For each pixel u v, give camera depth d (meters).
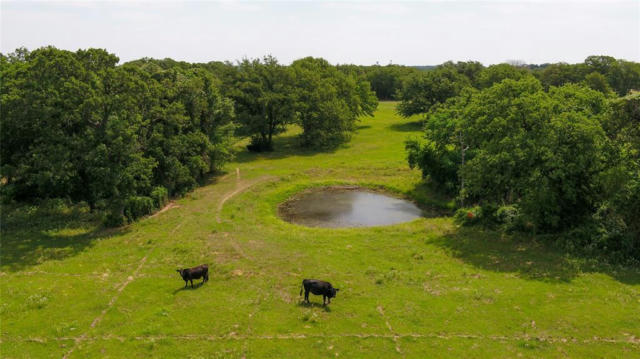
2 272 25.38
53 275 24.97
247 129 66.75
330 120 71.62
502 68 76.94
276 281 23.78
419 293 21.86
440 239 30.81
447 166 43.34
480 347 16.77
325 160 62.94
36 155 31.09
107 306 20.97
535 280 22.84
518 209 31.78
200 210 39.88
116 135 32.41
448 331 18.02
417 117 107.12
